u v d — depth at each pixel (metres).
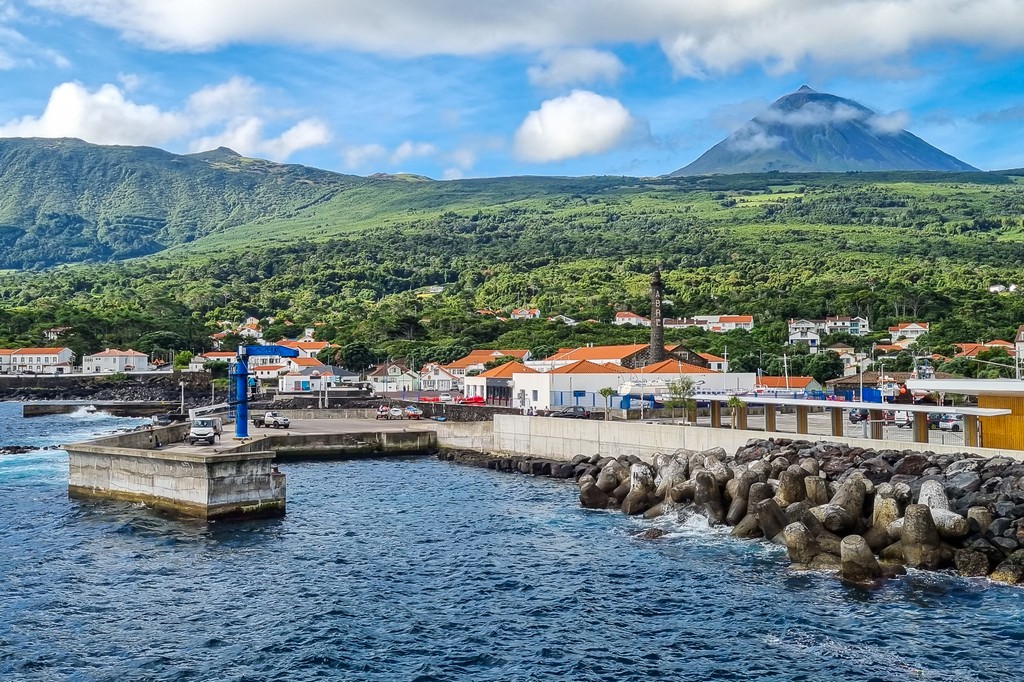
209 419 85.31
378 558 53.16
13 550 54.38
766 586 45.94
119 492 69.56
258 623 41.66
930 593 43.50
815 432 85.38
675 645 38.84
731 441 76.25
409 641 39.56
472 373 190.25
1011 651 37.12
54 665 36.84
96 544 55.97
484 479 85.38
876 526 49.50
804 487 56.16
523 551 54.72
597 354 149.88
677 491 63.72
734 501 59.97
